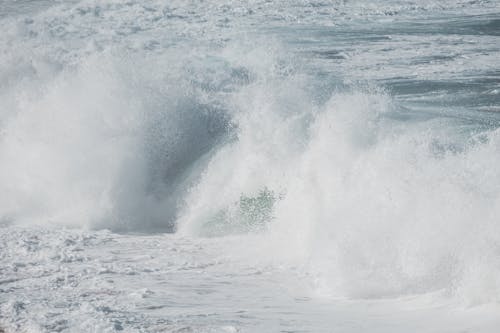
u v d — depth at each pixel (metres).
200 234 34.16
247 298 22.75
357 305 21.45
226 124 41.00
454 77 67.88
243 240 32.12
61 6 140.38
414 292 22.16
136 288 23.95
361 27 116.81
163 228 36.12
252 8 144.00
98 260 28.53
